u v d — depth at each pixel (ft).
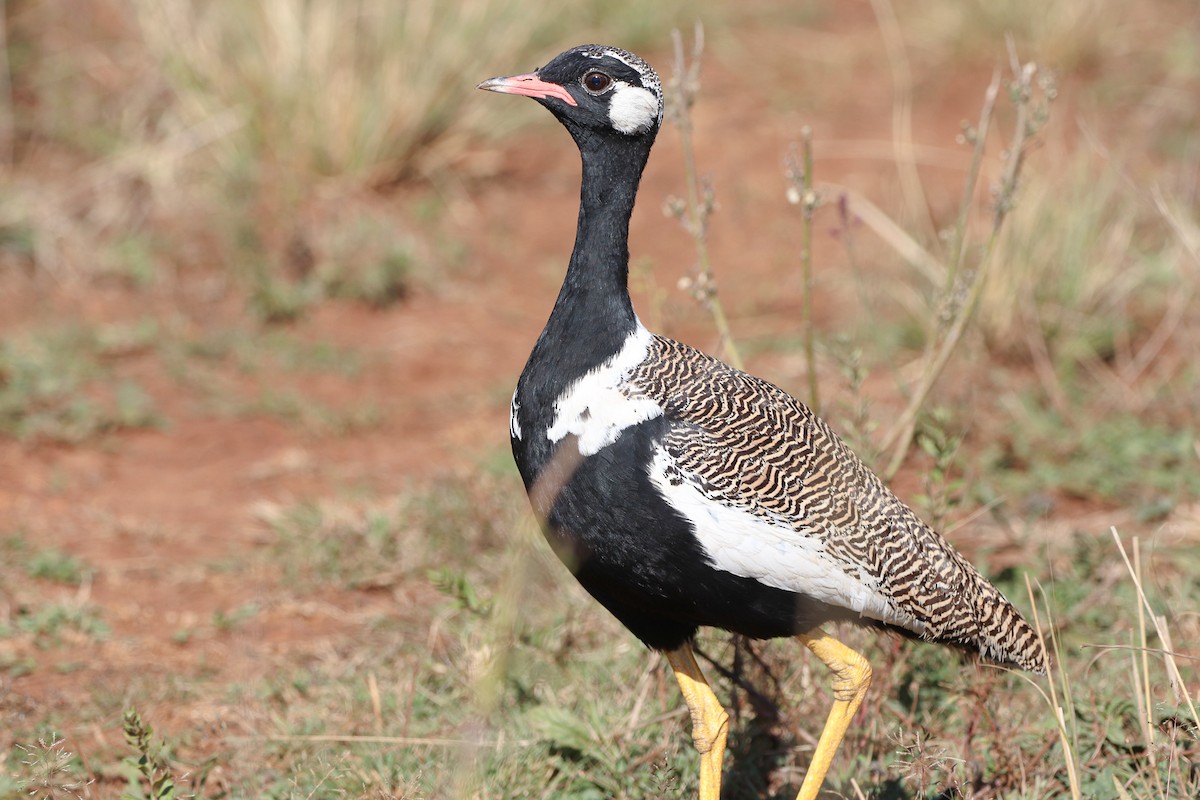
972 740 31.35
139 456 49.98
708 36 84.74
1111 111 73.05
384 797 29.07
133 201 64.90
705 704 29.27
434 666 35.42
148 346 57.16
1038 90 73.61
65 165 66.90
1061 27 78.38
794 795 31.17
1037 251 55.11
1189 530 42.06
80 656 37.93
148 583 41.98
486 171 71.10
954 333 36.55
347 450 50.70
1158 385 51.88
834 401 38.65
